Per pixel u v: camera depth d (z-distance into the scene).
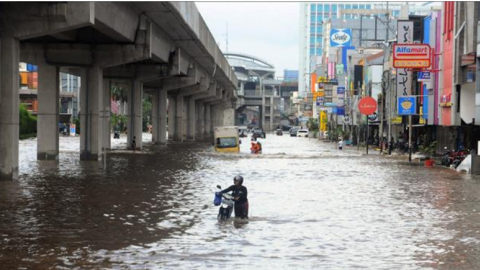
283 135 168.25
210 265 13.45
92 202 23.67
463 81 49.97
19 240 16.11
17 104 32.81
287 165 45.84
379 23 155.75
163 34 56.06
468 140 52.06
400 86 63.84
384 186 31.08
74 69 62.47
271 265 13.50
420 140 67.06
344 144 90.25
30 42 46.94
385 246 15.72
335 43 152.25
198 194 26.44
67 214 20.58
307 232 17.64
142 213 20.94
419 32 67.19
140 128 68.94
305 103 173.12
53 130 48.06
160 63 66.06
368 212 21.73
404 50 53.00
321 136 126.44
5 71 32.06
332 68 141.25
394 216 20.83
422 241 16.42
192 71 84.06
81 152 48.56
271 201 24.59
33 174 35.84
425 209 22.59
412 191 28.75
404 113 51.47
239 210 19.92
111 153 60.78
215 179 33.53
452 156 46.06
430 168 44.28
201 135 133.75
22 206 22.39
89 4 32.22
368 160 53.19
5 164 32.03
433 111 57.78
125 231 17.53
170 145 87.62
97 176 35.00
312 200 25.03
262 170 40.69
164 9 43.66
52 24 32.22
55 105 48.09
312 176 36.66
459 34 50.09
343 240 16.48
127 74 66.69
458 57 50.22
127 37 44.09
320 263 13.74
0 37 32.22
